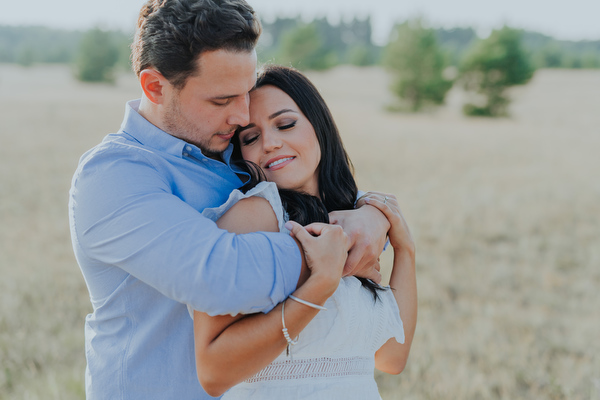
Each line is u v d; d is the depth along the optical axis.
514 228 8.90
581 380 4.10
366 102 49.22
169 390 1.53
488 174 14.38
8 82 59.22
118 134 1.64
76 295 5.42
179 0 1.47
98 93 47.56
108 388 1.55
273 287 1.33
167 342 1.53
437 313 5.41
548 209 10.16
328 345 1.57
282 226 1.56
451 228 8.53
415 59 43.00
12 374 3.86
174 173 1.55
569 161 17.19
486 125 31.58
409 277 1.91
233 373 1.37
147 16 1.53
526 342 4.75
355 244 1.66
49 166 13.65
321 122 1.84
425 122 32.38
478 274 6.56
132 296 1.53
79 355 4.23
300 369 1.57
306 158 1.78
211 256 1.30
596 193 11.80
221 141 1.67
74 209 1.48
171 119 1.59
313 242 1.42
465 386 3.92
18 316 4.78
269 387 1.56
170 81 1.53
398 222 1.84
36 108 30.33
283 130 1.75
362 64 93.38
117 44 69.44
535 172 14.81
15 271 5.95
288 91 1.77
